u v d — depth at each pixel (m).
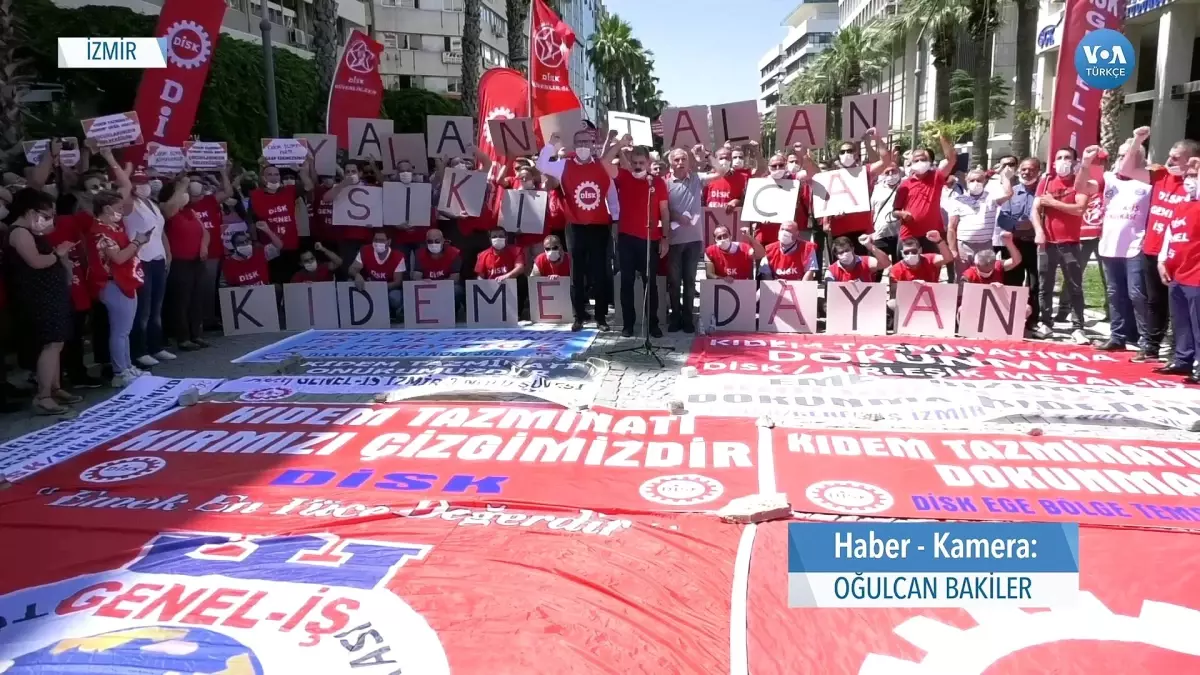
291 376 7.11
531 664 2.87
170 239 8.20
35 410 6.11
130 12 15.61
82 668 2.90
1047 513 4.04
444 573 3.51
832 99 54.34
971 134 35.16
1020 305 8.09
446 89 46.75
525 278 9.80
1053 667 2.82
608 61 65.56
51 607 3.32
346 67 13.16
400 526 4.00
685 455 5.00
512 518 4.09
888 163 9.23
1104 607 3.17
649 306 7.90
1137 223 7.08
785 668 2.84
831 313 8.56
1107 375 6.73
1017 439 5.17
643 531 3.90
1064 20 8.91
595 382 6.77
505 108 13.38
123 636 3.09
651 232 8.30
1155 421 5.45
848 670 2.83
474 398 6.33
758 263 9.20
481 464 4.89
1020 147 20.77
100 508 4.31
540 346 8.19
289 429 5.65
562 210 9.07
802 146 9.49
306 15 34.03
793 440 5.24
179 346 8.49
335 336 9.00
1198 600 3.21
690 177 8.52
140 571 3.59
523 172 9.94
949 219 8.61
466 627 3.09
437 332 9.11
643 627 3.09
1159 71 25.88
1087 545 3.68
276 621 3.16
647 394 6.41
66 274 6.15
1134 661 2.84
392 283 9.60
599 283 8.99
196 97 9.72
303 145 9.84
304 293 9.48
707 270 8.85
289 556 3.70
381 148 11.25
